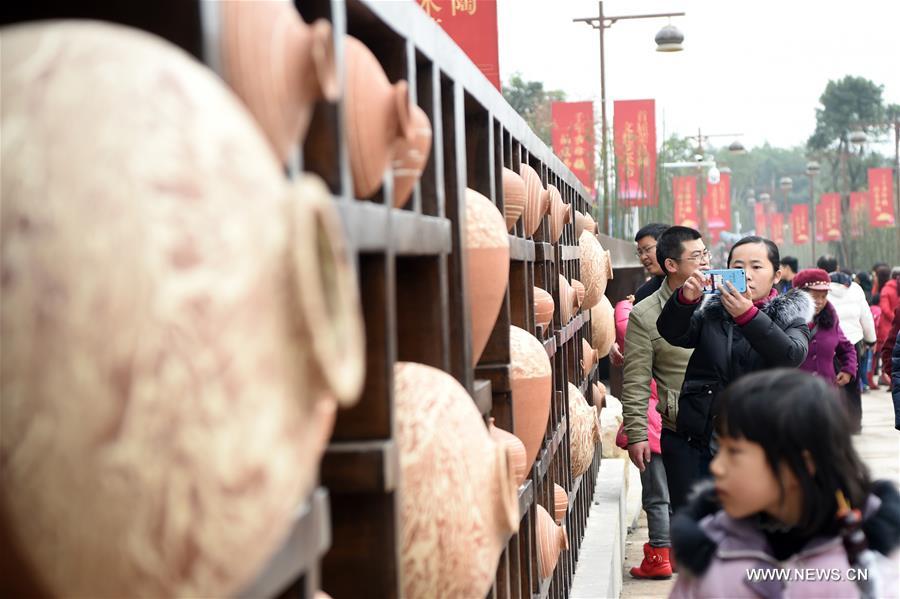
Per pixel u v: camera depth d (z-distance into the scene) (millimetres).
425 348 2045
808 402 2000
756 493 2016
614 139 16734
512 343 2996
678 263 4844
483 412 2400
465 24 4988
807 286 7023
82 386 808
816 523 2008
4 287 820
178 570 846
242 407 856
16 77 880
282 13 1186
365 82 1584
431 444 1761
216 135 893
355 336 970
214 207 863
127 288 816
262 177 913
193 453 830
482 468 1855
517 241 3203
